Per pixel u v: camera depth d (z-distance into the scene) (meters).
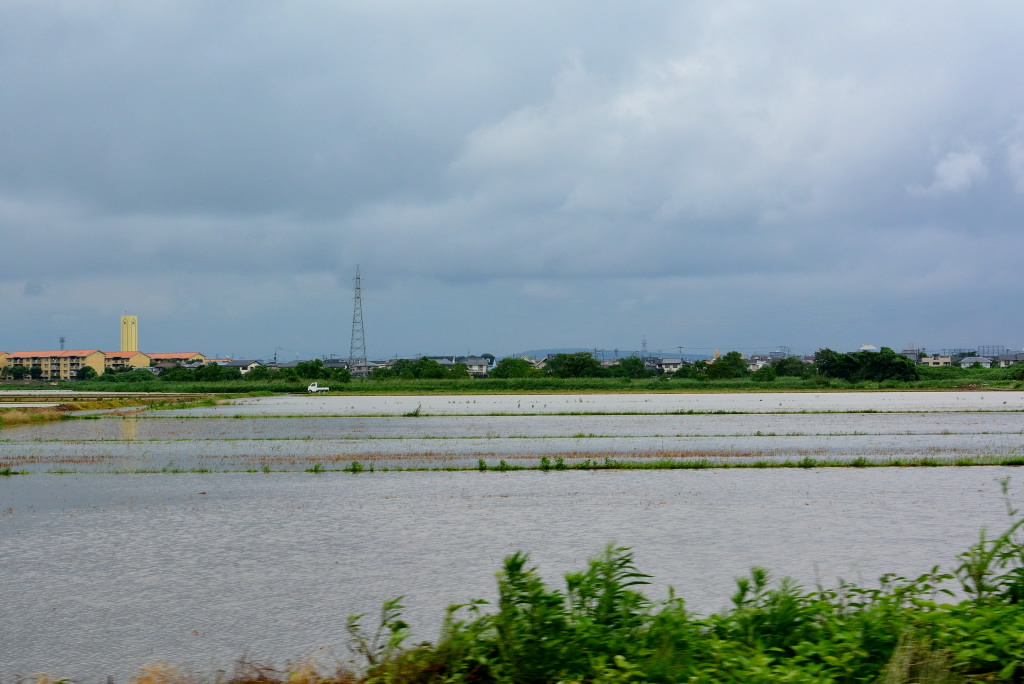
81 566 15.93
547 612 8.50
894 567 15.26
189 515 20.88
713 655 8.15
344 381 139.75
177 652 11.41
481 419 55.72
